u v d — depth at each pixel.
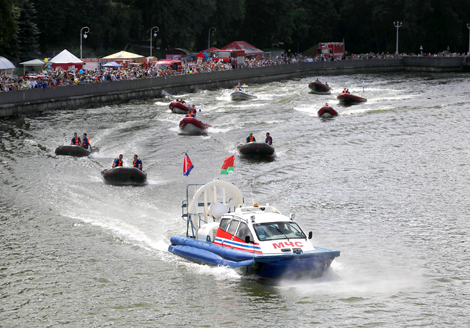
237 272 34.53
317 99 129.50
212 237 37.72
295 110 112.50
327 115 102.44
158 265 37.06
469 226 44.66
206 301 31.69
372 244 41.03
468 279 34.78
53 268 36.75
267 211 37.62
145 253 39.31
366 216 47.50
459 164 65.50
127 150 75.50
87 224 45.44
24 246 40.66
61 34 198.25
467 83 161.50
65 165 66.31
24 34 163.75
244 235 34.88
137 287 33.69
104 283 34.38
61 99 112.38
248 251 34.12
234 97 129.75
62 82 121.81
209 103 124.56
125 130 89.88
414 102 120.56
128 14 197.88
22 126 91.12
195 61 192.00
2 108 99.00
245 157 71.56
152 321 29.66
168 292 32.97
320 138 83.19
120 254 39.09
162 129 91.31
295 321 29.38
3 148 74.62
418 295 32.53
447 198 52.31
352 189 55.88
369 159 68.94
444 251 39.56
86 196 53.56
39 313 30.72
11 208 49.53
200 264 37.00
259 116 105.19
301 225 45.28
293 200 52.31
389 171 62.88
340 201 51.88
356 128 90.88
